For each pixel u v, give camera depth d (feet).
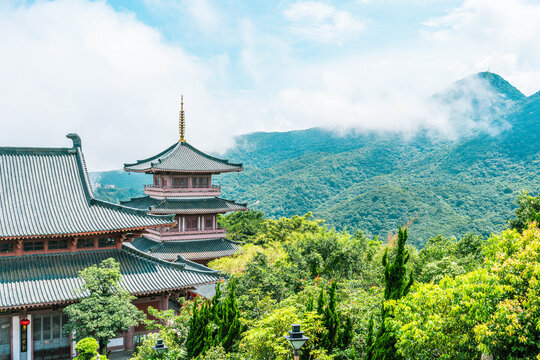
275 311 79.71
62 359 116.47
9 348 111.86
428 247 153.48
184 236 198.39
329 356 73.36
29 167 132.05
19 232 111.75
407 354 60.39
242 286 109.70
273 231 312.29
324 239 152.76
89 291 109.91
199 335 85.35
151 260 128.57
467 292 58.03
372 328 75.00
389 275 77.15
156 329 125.70
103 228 119.34
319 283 121.39
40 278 112.16
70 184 132.87
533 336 52.26
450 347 58.18
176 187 198.39
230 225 352.49
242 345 80.74
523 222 106.52
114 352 121.70
